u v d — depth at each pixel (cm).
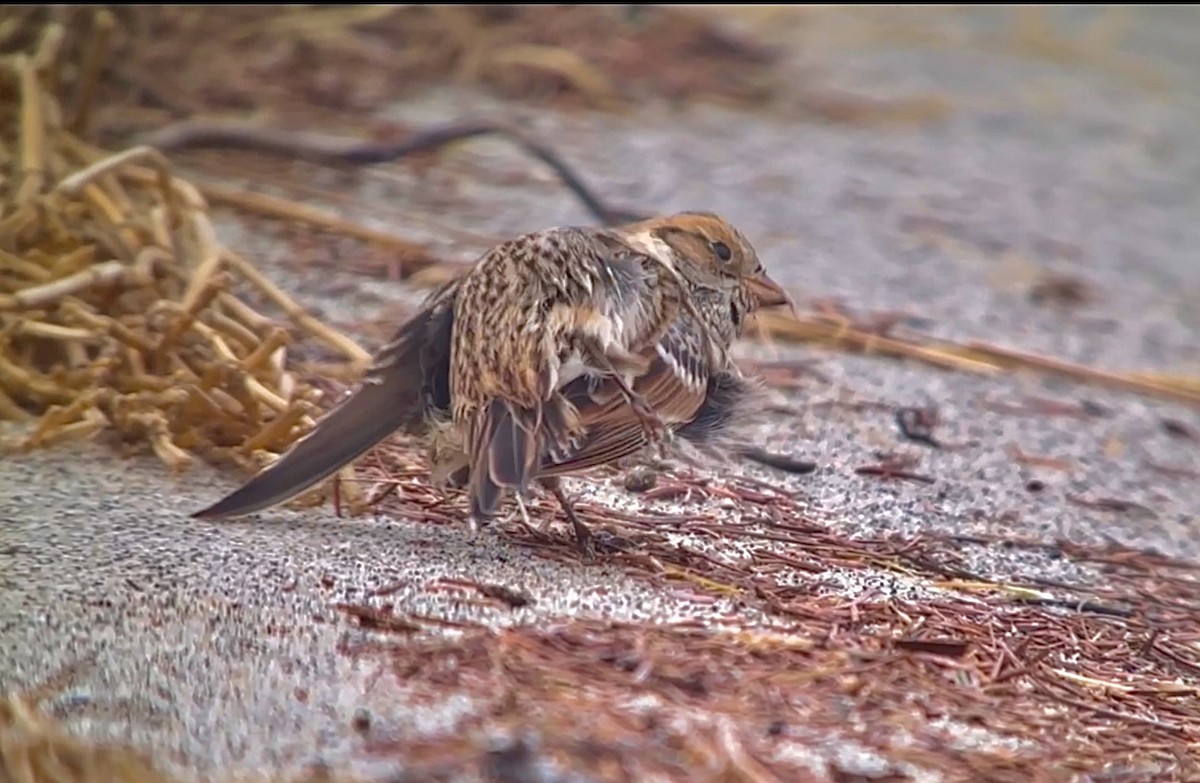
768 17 2328
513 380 852
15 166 1301
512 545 927
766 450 1157
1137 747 805
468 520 955
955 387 1327
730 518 1021
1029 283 1595
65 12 1631
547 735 738
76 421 1029
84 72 1480
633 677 791
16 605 809
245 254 1367
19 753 726
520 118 1852
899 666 841
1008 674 857
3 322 1084
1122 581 1030
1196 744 816
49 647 782
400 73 1886
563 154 1755
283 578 853
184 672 771
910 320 1456
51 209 1160
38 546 870
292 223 1438
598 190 1658
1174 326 1543
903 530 1055
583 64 1975
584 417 852
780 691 797
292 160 1596
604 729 746
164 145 1568
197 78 1734
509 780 712
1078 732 812
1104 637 933
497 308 873
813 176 1828
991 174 1950
